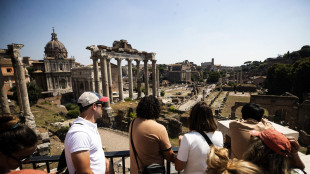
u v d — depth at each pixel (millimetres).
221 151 2354
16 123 2158
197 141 2725
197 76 166625
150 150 2834
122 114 23812
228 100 62344
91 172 2545
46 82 65875
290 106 31016
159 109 3186
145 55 33219
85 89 54906
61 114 35094
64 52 78875
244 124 3363
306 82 40781
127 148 17750
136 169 2998
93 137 2785
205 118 2836
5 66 50469
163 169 2686
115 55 27094
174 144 20422
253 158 2305
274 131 2367
